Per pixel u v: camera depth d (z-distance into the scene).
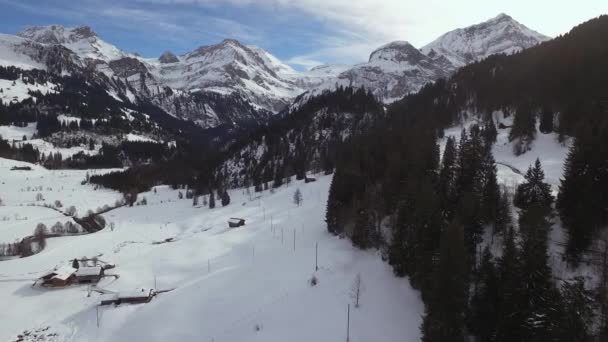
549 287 45.84
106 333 71.19
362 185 99.56
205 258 103.25
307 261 85.25
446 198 73.06
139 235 140.38
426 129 137.12
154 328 70.25
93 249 122.88
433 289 49.94
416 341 54.00
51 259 112.12
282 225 121.44
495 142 127.31
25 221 150.75
